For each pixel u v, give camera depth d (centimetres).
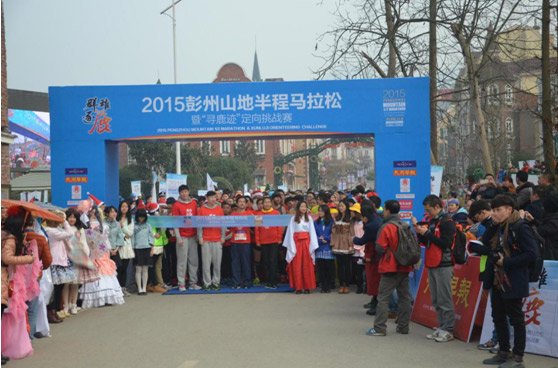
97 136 1391
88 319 1033
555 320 715
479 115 1661
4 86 1658
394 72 1869
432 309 921
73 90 1397
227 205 1483
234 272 1373
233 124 1367
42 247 806
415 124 1338
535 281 685
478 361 709
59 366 726
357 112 1348
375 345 799
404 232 846
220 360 727
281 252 1463
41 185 3148
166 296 1288
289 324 952
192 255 1370
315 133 1354
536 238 673
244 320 991
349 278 1306
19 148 4562
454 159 4744
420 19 1758
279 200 1420
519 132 5216
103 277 1161
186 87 1377
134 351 789
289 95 1358
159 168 4809
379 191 1341
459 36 1673
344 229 1280
